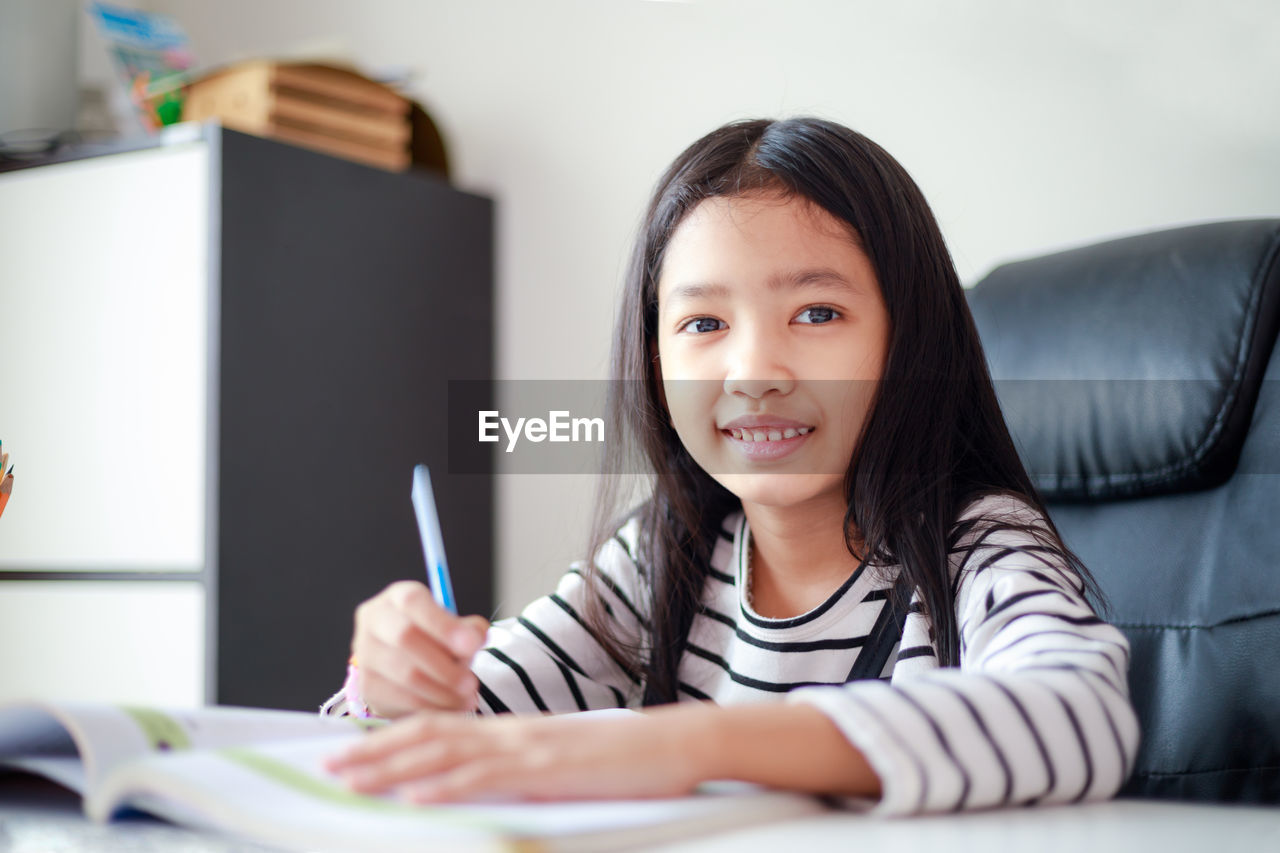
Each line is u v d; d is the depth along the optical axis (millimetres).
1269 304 920
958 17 1607
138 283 1688
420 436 1909
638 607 885
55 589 1729
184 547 1640
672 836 345
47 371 1755
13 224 1794
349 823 331
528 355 2020
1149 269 991
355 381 1809
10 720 434
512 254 2047
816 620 783
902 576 750
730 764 401
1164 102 1464
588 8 1979
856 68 1693
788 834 355
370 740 410
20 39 1993
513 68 2059
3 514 1772
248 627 1644
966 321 830
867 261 752
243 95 1817
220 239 1623
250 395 1660
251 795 357
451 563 1936
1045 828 368
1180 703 884
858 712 410
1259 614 868
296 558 1714
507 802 376
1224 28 1422
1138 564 945
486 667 845
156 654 1651
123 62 1986
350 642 1786
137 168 1692
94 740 418
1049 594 605
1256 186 1404
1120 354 976
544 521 1969
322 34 2258
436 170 2025
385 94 1960
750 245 737
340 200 1795
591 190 1976
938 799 398
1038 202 1548
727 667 825
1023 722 425
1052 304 1033
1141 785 883
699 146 822
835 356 738
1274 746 836
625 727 410
